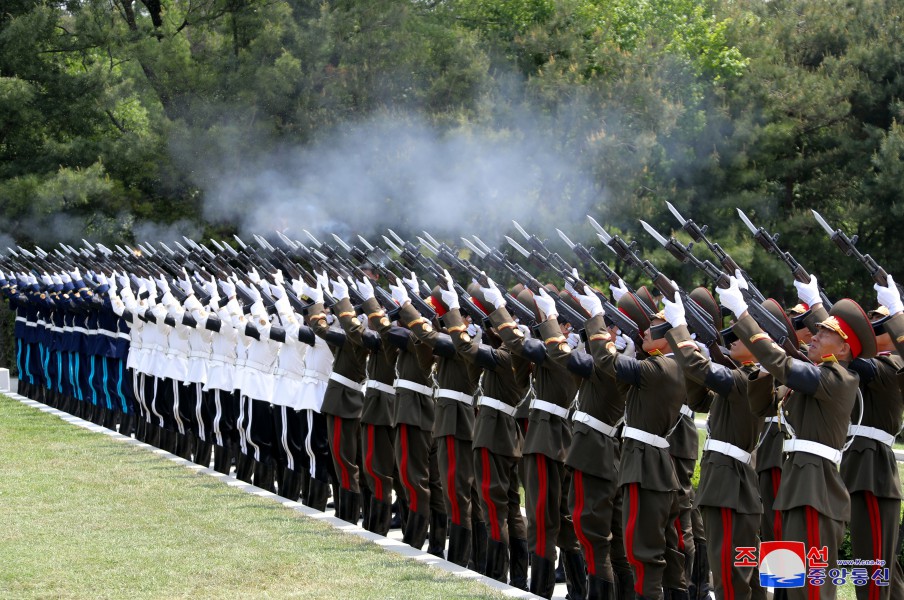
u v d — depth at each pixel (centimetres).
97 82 6519
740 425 1692
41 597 1847
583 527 1888
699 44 6644
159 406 3434
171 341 3369
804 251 5691
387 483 2477
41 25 6294
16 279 4747
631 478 1769
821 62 6262
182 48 6347
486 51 6669
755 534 1694
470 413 2253
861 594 1742
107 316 3791
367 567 2059
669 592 1894
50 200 5988
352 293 2528
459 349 2127
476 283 2369
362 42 6397
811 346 1634
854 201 5650
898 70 5819
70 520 2392
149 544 2195
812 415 1595
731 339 1720
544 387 2019
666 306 1719
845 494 1603
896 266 5666
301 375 2780
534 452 2003
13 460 3134
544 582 2006
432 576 2008
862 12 6203
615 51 6116
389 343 2352
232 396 3061
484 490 2145
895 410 1725
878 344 1755
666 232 5591
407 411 2345
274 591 1889
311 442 2714
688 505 2002
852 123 5925
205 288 3159
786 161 5866
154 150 6328
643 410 1773
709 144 5772
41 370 4616
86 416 4050
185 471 3020
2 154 6556
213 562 2067
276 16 6397
